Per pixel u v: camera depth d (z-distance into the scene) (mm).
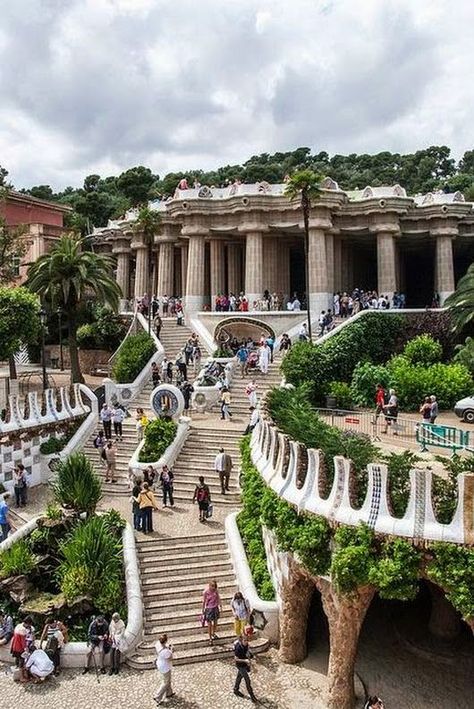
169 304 51375
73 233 57969
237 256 55500
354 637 15781
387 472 15422
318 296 45688
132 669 17562
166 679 16047
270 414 22750
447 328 39281
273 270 51250
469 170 127000
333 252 49250
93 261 39406
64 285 37531
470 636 19609
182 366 36781
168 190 93562
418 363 35219
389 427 25344
